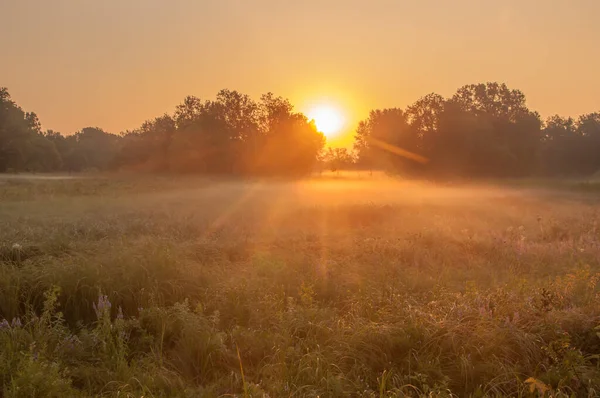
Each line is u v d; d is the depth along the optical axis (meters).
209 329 5.58
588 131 77.19
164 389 4.52
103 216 14.70
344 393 4.28
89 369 4.74
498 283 7.67
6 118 74.50
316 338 5.46
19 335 5.25
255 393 4.30
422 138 52.62
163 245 8.88
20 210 16.41
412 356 4.97
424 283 7.71
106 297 5.88
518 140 56.06
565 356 4.68
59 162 89.44
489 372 4.65
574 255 9.94
